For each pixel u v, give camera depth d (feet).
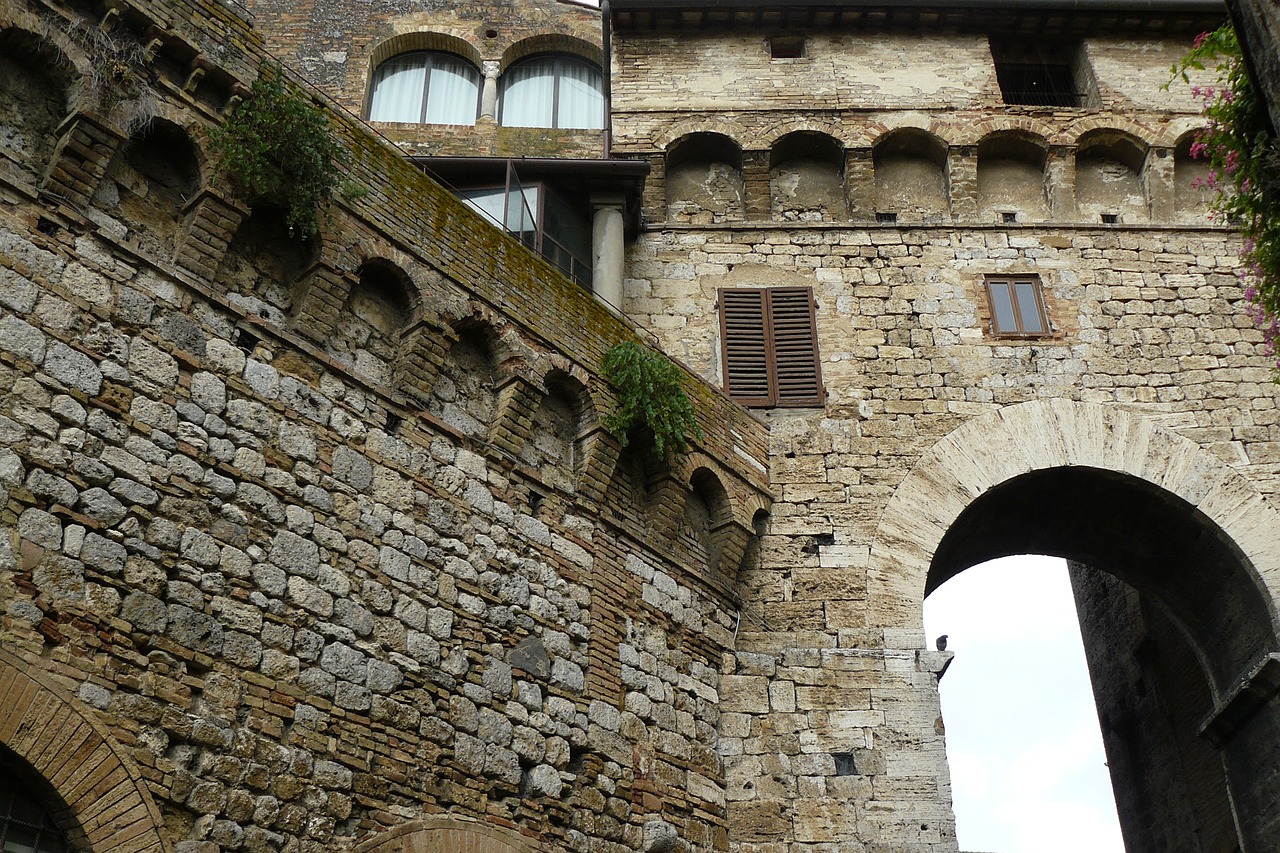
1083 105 87.45
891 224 80.33
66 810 37.40
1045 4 86.17
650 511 63.21
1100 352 76.33
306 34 101.65
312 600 45.85
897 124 83.71
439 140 96.58
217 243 47.78
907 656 66.03
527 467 56.75
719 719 63.00
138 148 47.42
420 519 51.08
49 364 41.24
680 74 85.71
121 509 41.39
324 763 44.04
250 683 42.91
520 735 51.26
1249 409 74.54
